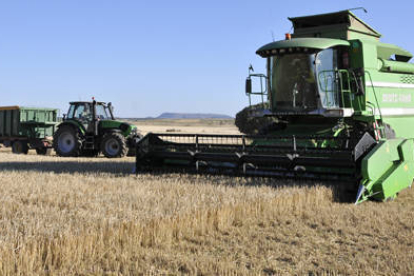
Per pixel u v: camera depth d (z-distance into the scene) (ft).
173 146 34.30
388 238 18.44
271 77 33.17
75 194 22.59
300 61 31.65
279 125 36.35
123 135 57.52
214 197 21.47
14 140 68.08
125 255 14.66
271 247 16.80
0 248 13.23
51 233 14.80
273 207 21.53
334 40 31.96
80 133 58.23
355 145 26.81
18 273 12.66
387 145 26.76
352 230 19.33
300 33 36.09
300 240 17.83
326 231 19.20
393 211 23.38
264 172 30.22
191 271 13.97
